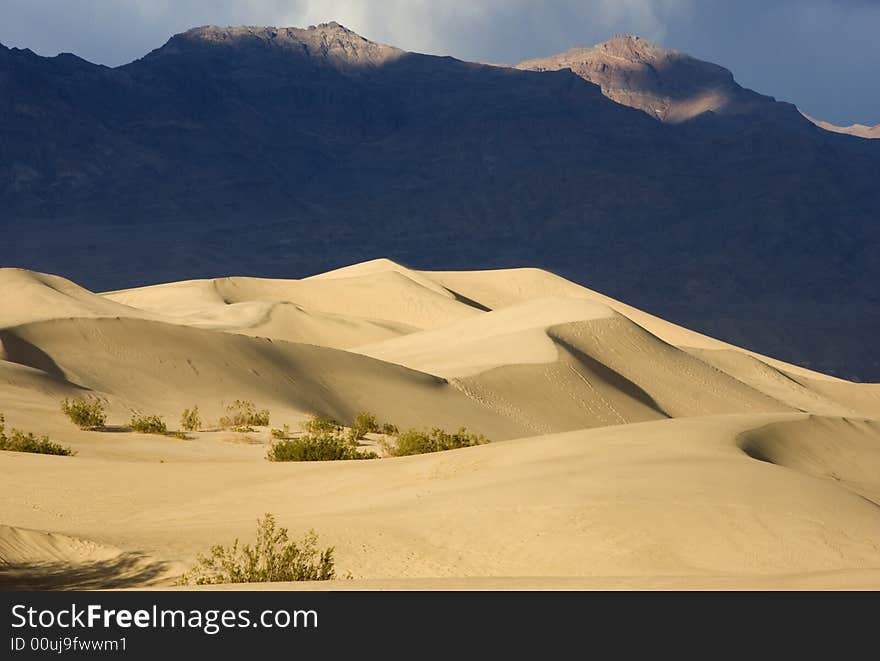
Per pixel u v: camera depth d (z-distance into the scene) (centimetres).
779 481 4884
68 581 3825
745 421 7294
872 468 7244
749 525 4316
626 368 18512
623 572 3928
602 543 4200
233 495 5531
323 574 3750
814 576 3175
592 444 5972
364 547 4250
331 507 5131
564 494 4728
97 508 5278
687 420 7175
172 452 7544
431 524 4497
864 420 8131
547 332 18612
